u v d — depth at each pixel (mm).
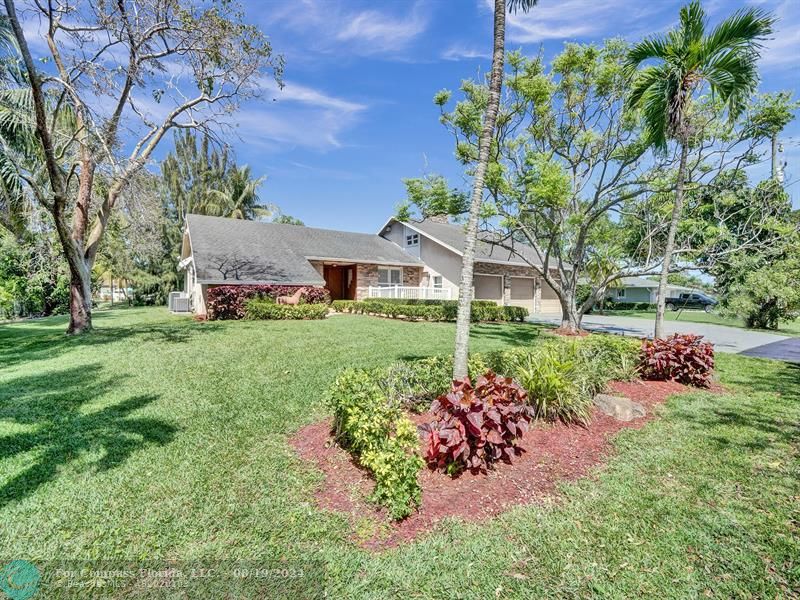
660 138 8953
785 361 9922
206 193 31688
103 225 11312
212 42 10750
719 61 7535
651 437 4777
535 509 3246
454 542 2828
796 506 3322
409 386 5020
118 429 4438
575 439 4605
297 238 20828
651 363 7164
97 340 9445
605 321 21141
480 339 11219
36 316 18766
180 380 6258
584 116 12469
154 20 10305
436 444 3715
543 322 18469
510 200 11633
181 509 3084
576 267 14062
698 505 3336
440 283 22078
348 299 22016
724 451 4402
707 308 28203
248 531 2869
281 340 9789
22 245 15602
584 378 5543
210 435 4383
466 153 11445
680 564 2648
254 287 14891
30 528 2814
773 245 11289
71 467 3639
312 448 4148
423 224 23516
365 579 2479
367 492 3367
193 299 17703
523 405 4055
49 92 10656
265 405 5289
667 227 12445
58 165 10047
